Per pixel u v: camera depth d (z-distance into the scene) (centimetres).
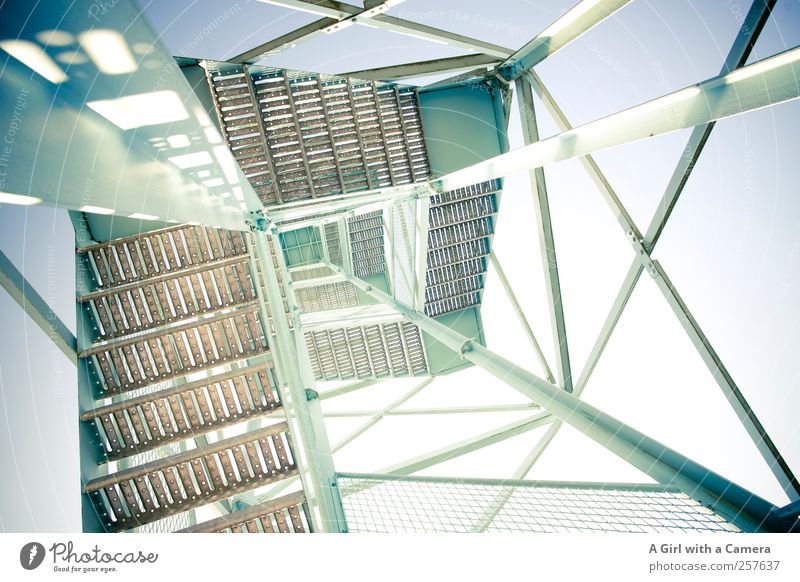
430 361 1298
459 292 1241
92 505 363
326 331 1341
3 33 100
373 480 444
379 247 1438
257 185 870
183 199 274
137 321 504
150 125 204
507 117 930
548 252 655
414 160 942
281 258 605
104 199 176
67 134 137
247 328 483
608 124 262
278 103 839
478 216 1082
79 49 126
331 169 902
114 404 411
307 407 402
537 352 864
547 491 358
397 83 894
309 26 636
